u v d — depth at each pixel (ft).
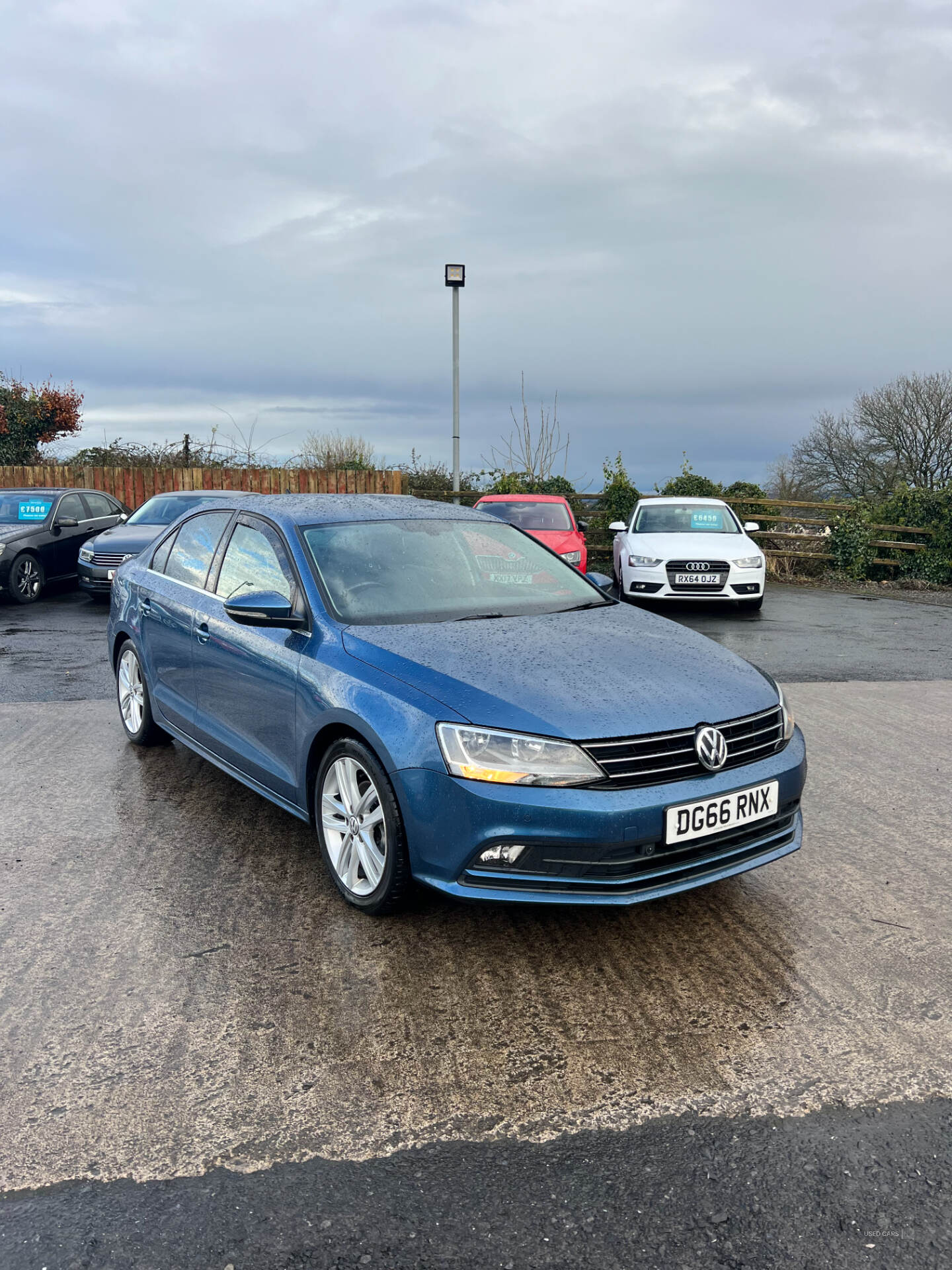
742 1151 7.16
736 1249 6.21
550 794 9.25
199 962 10.00
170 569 16.47
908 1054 8.43
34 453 89.20
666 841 9.54
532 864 9.37
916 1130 7.40
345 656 11.16
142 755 17.69
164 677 15.99
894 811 14.96
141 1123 7.47
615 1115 7.60
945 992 9.53
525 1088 7.95
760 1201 6.64
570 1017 9.04
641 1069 8.22
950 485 55.42
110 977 9.68
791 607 42.50
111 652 18.62
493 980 9.71
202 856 12.87
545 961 10.12
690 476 60.64
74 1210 6.54
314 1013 9.05
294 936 10.60
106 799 15.17
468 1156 7.13
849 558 54.60
